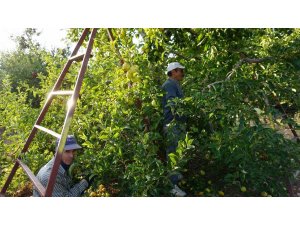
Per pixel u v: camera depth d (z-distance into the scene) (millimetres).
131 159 3193
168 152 3352
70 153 2902
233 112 2750
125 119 3225
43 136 4000
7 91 4766
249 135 2703
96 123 3814
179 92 3621
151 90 3498
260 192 3191
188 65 3928
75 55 3146
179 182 3535
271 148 2850
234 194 3363
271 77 3234
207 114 3262
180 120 3492
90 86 3850
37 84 8992
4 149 3982
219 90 2930
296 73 3230
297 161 2971
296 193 3322
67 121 2320
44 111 3287
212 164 3781
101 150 3340
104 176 3234
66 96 4141
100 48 3895
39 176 2717
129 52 3537
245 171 2877
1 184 3527
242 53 3586
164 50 3947
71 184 3170
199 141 3561
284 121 2895
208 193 3385
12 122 4145
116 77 3557
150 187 2785
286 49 3260
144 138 2953
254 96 3047
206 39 3686
